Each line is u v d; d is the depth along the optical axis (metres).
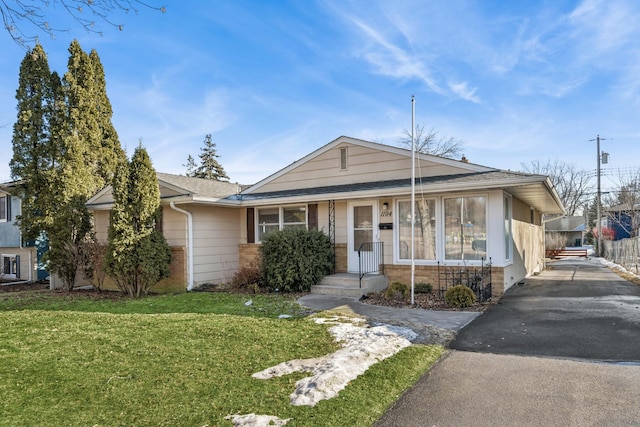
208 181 16.38
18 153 14.32
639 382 4.20
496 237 10.02
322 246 11.43
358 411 3.72
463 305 8.46
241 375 4.63
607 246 27.56
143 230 11.45
